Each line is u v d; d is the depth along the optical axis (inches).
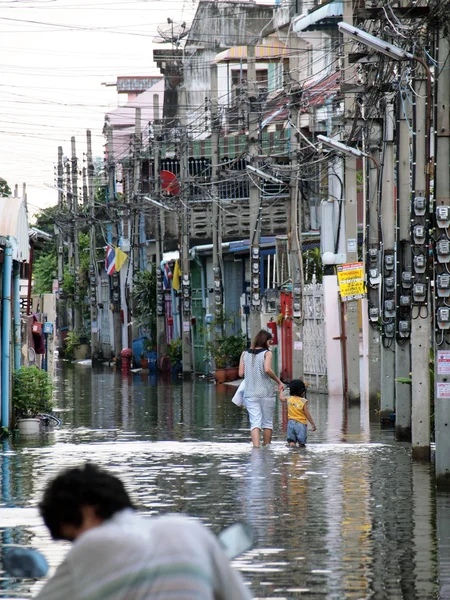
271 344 3075.8
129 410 2240.4
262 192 3565.5
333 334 2610.7
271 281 3521.2
